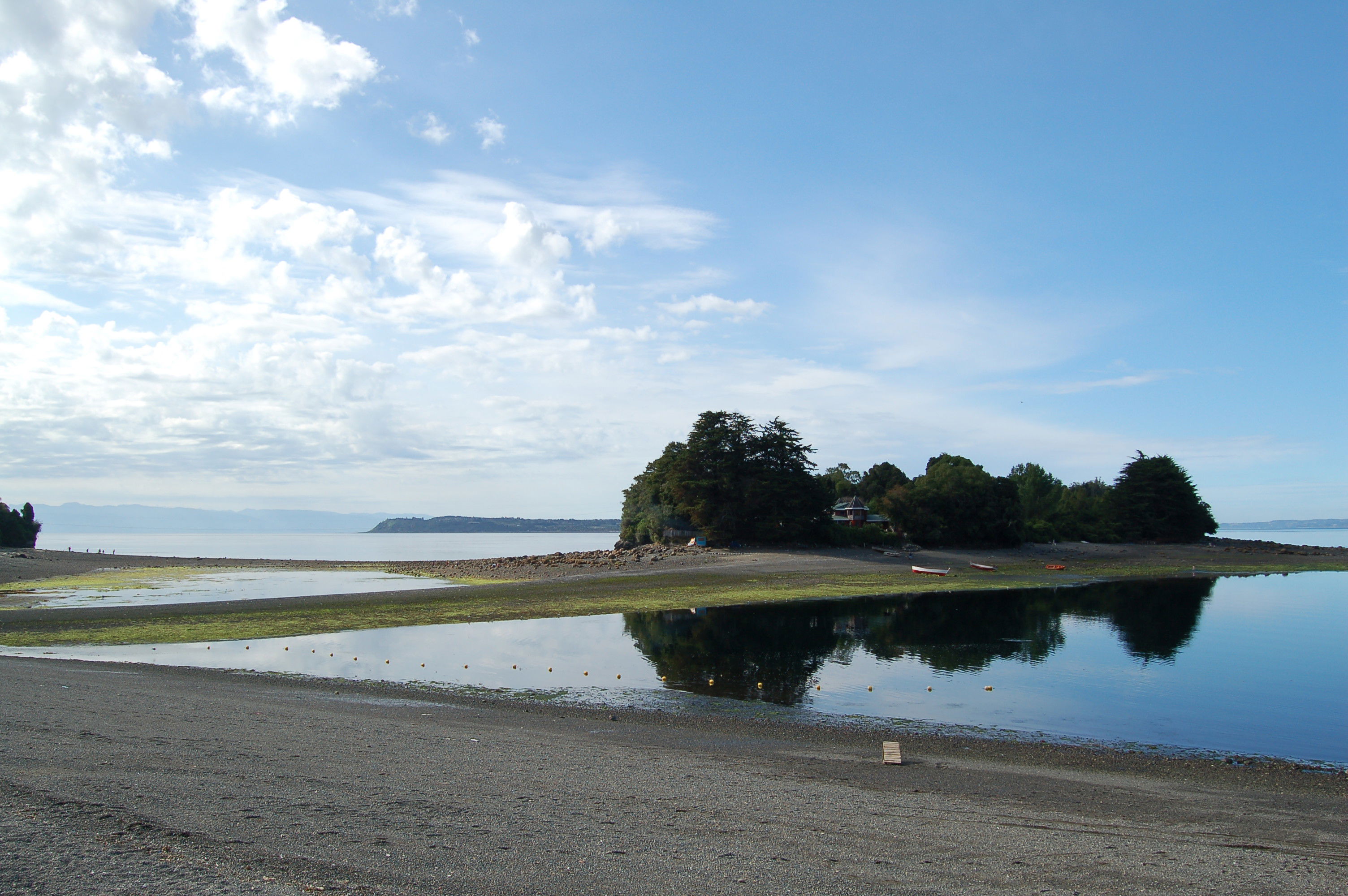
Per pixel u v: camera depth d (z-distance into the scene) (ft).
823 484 285.02
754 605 139.03
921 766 43.29
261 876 22.85
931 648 92.02
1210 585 185.88
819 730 52.90
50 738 39.96
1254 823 33.53
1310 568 237.04
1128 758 47.03
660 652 87.15
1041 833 30.25
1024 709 60.75
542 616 119.96
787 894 22.80
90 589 163.73
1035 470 394.11
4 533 341.62
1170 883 25.04
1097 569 229.45
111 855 24.04
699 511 266.16
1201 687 69.82
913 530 289.94
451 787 33.53
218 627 100.27
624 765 39.75
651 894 22.50
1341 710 61.16
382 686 64.90
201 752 38.27
